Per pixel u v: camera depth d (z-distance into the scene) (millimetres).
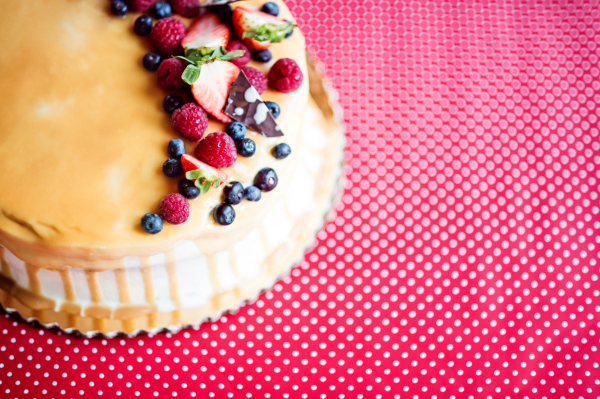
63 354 792
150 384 795
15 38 743
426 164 845
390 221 833
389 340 817
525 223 843
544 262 838
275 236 786
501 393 818
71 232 704
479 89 862
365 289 822
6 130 722
